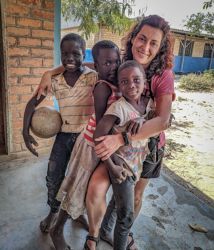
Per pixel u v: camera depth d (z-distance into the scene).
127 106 1.51
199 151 5.19
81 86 1.87
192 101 10.34
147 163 1.79
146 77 1.62
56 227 2.01
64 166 2.03
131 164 1.61
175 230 2.48
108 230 2.21
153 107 1.66
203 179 3.99
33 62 3.25
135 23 1.73
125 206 1.60
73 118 1.93
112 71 1.56
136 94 1.48
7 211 2.50
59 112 2.01
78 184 1.74
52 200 2.12
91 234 1.75
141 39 1.57
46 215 2.49
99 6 5.25
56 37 3.42
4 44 2.98
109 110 1.49
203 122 7.39
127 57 1.74
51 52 3.35
